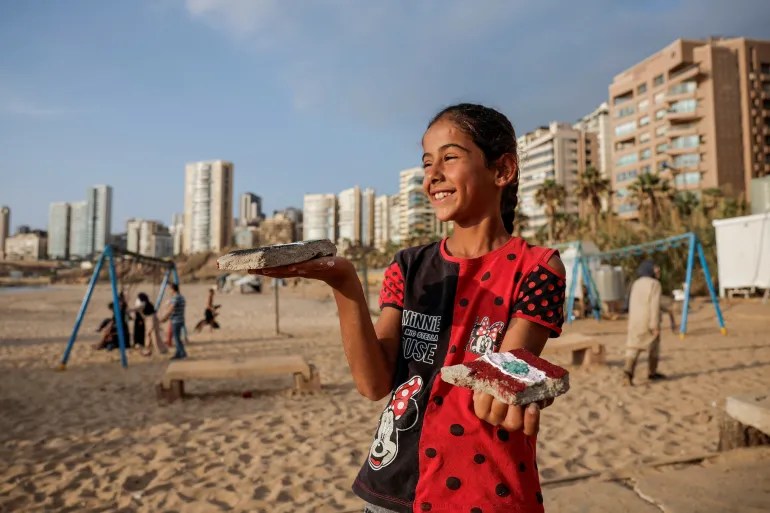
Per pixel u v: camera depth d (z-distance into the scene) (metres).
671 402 6.55
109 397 7.60
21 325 20.80
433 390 1.05
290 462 4.72
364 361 1.05
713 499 3.27
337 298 1.02
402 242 96.38
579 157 106.06
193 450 5.12
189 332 17.77
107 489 4.20
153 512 3.78
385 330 1.20
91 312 29.42
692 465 3.93
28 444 5.32
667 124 67.56
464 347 1.07
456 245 1.21
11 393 7.91
